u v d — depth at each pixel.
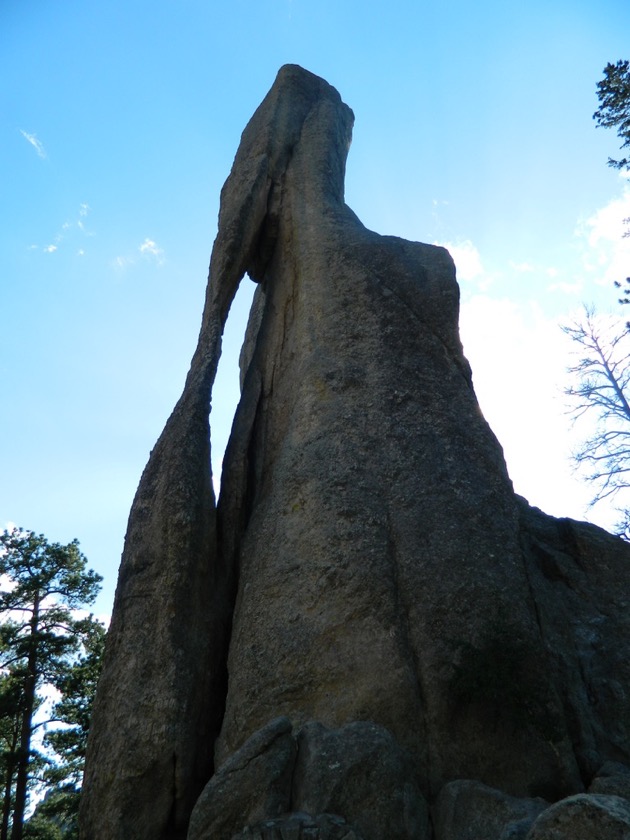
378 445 15.02
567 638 13.52
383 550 13.48
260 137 23.23
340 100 26.44
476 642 12.18
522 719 11.45
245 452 17.11
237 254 19.83
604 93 23.00
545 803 10.21
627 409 24.91
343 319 17.48
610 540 16.05
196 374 17.16
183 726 12.59
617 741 12.53
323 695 12.17
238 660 13.29
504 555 13.47
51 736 33.75
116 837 11.59
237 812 10.05
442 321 17.42
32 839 37.62
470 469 14.69
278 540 14.43
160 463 15.52
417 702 11.76
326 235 19.59
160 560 14.12
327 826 9.31
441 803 10.41
